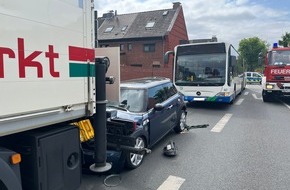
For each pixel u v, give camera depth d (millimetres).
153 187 4352
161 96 6695
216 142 6918
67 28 3150
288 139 7219
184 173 4918
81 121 3773
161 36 32031
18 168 2727
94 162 4098
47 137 2980
